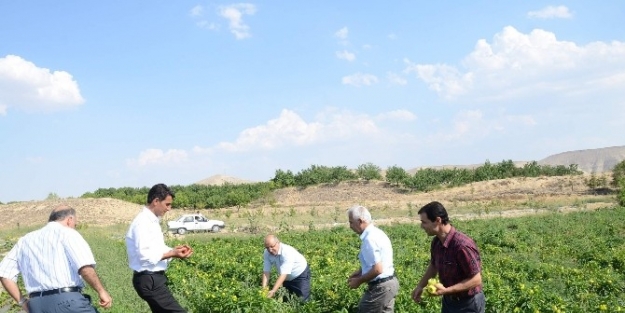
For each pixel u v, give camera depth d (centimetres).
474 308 671
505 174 6125
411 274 1350
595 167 18062
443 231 682
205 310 1049
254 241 2641
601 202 4222
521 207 4347
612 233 2522
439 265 690
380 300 812
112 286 1401
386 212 4509
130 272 1661
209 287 1197
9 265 708
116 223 4450
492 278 1255
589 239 2319
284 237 2753
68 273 700
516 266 1606
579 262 1844
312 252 2012
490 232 2462
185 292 1230
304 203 5556
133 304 1194
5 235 3662
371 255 798
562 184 5241
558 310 982
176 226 3822
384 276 808
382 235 813
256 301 995
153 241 795
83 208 5147
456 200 4944
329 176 6438
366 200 5419
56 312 687
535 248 2112
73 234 712
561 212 3594
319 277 1215
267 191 6175
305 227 3681
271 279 1339
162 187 807
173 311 815
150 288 801
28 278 698
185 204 5612
